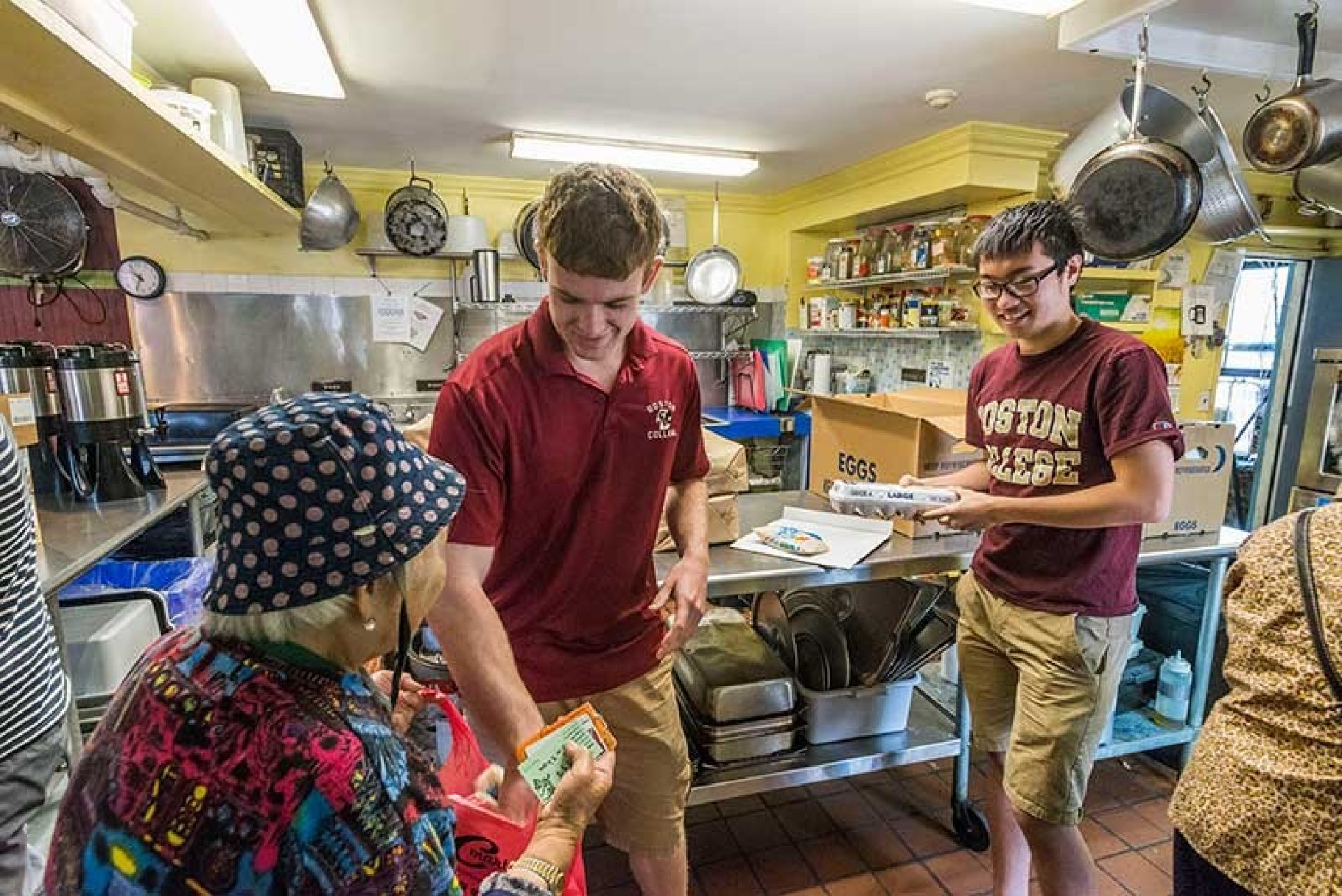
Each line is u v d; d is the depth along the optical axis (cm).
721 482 181
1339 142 176
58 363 209
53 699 116
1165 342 346
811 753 185
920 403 196
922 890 179
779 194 443
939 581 201
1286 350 384
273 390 386
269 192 276
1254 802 89
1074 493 130
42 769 113
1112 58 220
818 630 202
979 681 163
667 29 201
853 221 398
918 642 189
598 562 121
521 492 112
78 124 173
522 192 404
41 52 124
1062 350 138
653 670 133
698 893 178
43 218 281
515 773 96
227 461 55
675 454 134
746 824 204
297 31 191
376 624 60
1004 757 161
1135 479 124
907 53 218
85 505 212
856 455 208
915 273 332
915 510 147
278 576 55
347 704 59
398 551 58
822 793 217
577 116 281
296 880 52
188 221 341
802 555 175
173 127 175
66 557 160
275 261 379
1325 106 173
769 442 434
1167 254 340
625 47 213
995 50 215
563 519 116
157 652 61
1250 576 92
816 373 421
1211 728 99
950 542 187
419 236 356
